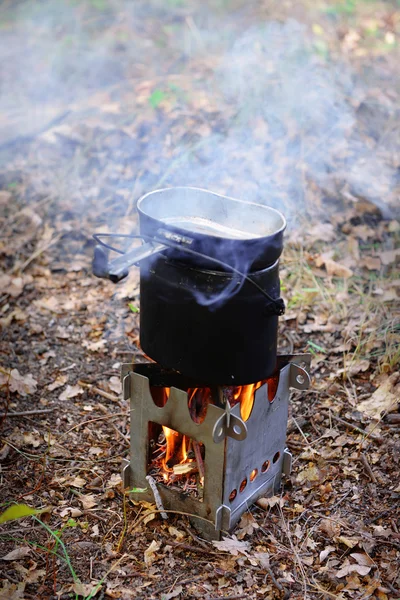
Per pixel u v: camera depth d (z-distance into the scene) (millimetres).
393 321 1667
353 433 1463
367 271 1832
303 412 1515
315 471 1393
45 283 1847
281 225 1188
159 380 1260
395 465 1395
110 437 1472
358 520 1312
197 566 1244
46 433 1473
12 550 1261
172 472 1309
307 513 1329
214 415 1193
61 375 1608
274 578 1220
